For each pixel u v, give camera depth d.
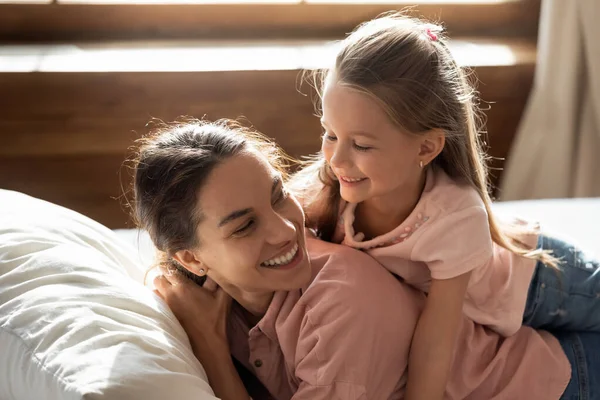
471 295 1.25
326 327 1.03
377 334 1.05
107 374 0.84
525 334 1.28
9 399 0.92
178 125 1.17
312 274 1.13
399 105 1.04
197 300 1.14
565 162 2.29
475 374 1.20
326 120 1.08
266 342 1.14
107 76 2.06
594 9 2.13
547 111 2.26
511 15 2.44
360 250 1.23
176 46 2.27
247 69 2.10
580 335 1.33
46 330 0.91
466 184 1.18
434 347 1.11
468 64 2.22
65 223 1.17
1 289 0.99
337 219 1.25
